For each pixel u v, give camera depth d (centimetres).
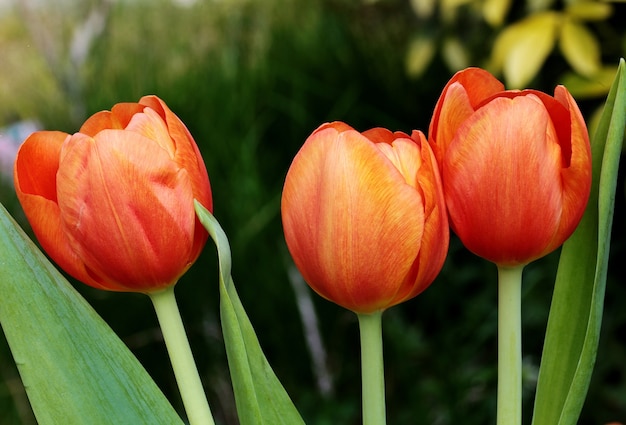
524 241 48
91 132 50
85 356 49
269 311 125
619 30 114
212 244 123
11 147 122
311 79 159
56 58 142
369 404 49
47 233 48
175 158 48
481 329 124
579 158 47
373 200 46
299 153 47
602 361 122
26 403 114
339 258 47
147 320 122
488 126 47
